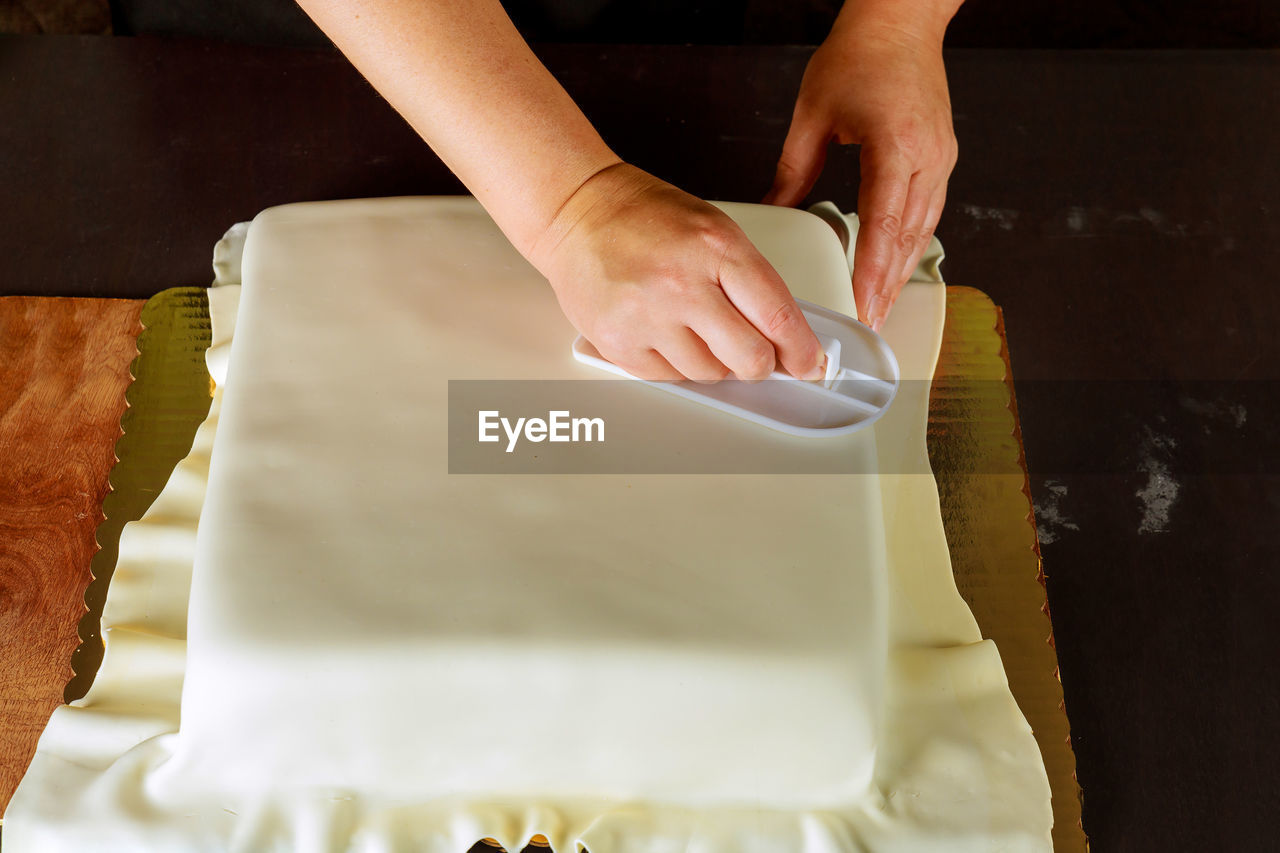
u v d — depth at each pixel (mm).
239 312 705
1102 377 829
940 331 819
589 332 649
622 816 646
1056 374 828
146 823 630
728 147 910
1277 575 759
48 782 644
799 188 798
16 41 943
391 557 623
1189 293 868
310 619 609
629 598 618
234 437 655
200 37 966
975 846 640
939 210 780
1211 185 919
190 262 847
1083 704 715
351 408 664
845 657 617
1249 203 913
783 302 628
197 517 721
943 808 650
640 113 922
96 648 699
